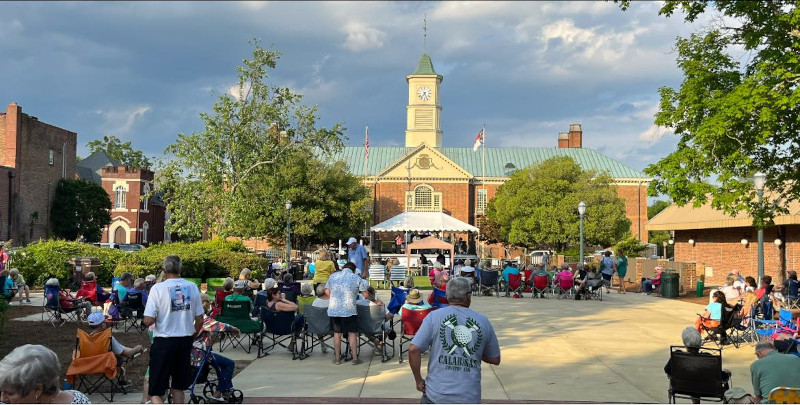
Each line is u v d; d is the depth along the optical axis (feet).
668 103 55.36
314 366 39.81
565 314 68.23
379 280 104.99
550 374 37.88
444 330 19.04
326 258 58.95
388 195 268.00
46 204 220.64
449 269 108.27
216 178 121.49
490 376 37.24
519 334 53.67
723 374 28.66
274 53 123.34
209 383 30.99
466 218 267.39
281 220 194.70
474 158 291.38
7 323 56.44
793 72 47.16
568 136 308.19
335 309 40.45
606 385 35.12
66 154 234.58
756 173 53.31
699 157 51.42
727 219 107.14
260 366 39.75
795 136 51.75
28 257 94.63
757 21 51.57
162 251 98.32
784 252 97.76
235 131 122.01
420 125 312.29
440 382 18.80
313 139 127.13
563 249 213.87
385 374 37.42
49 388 14.06
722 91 51.98
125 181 264.11
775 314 61.11
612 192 208.03
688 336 29.12
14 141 203.00
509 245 252.83
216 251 103.50
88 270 89.97
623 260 101.30
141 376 36.11
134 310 52.11
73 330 52.65
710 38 54.08
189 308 26.55
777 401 23.15
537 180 209.36
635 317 66.23
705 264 127.85
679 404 30.25
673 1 53.52
